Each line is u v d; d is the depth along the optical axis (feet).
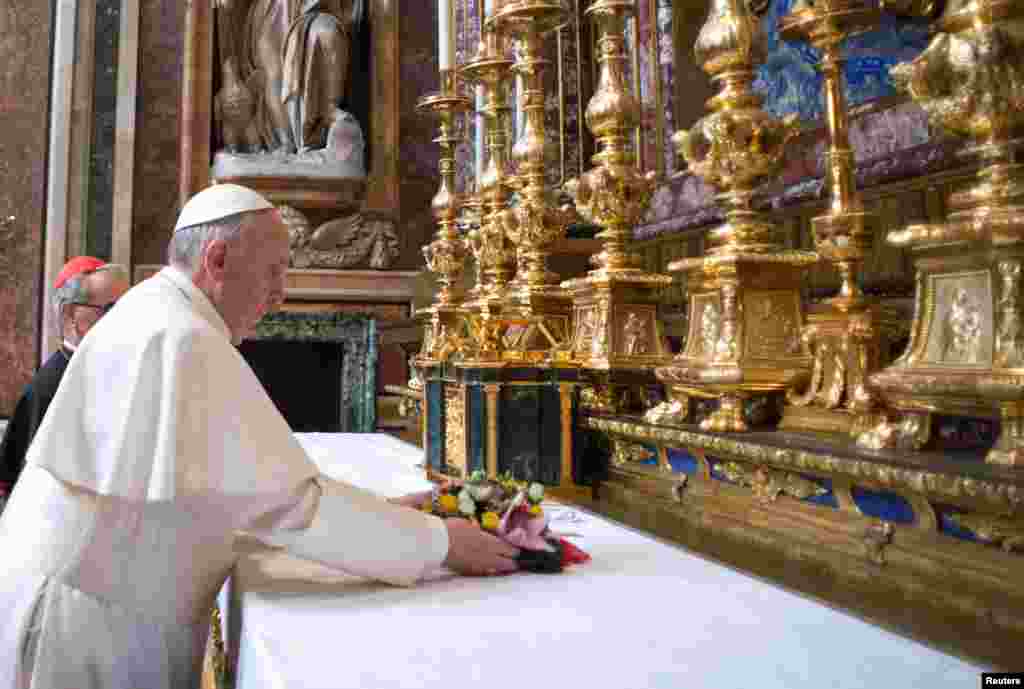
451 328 12.14
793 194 11.28
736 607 4.80
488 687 3.65
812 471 5.45
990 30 4.69
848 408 5.98
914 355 5.01
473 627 4.53
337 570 5.82
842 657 3.91
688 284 7.35
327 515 5.45
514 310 10.37
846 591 5.16
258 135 28.27
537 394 8.85
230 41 28.35
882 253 9.60
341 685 3.69
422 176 29.22
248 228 6.93
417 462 11.94
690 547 6.54
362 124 29.19
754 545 6.15
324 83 27.66
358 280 27.78
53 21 29.43
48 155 29.01
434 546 5.46
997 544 4.47
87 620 6.20
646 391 8.71
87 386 6.23
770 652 4.01
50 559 6.27
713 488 6.92
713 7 7.19
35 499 6.68
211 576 6.48
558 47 18.34
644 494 7.86
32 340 28.50
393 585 5.44
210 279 6.86
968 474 4.31
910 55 9.01
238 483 5.55
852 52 9.00
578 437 8.77
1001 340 4.50
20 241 28.68
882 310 6.22
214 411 5.75
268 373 28.96
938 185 8.94
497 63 12.21
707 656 3.97
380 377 28.45
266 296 7.21
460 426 9.45
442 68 15.38
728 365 6.52
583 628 4.46
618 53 9.31
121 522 6.20
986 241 4.50
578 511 7.53
